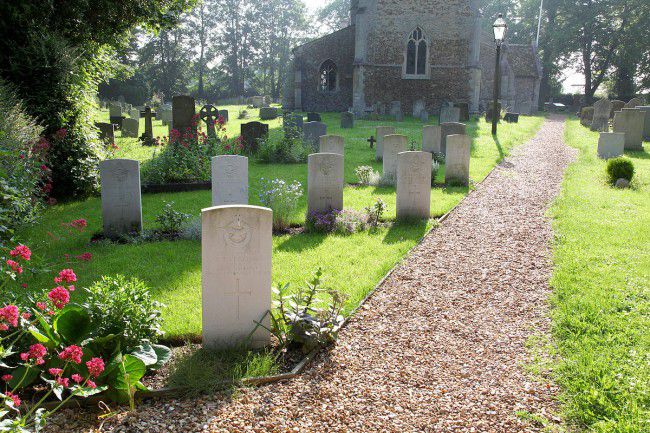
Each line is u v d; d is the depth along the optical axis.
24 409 4.00
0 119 9.90
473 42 39.41
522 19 67.50
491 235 9.46
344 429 3.98
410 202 10.40
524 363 4.96
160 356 4.73
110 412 4.05
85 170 13.00
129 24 16.02
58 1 13.59
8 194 8.18
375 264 7.79
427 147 18.02
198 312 5.98
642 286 6.62
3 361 4.29
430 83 40.28
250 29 85.50
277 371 4.79
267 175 15.37
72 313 4.36
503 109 42.72
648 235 8.95
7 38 12.39
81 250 8.56
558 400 4.32
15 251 4.20
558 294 6.50
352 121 30.39
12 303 4.68
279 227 10.14
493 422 4.07
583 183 14.05
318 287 6.72
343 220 9.81
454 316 6.07
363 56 39.50
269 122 36.03
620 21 59.50
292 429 3.96
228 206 5.10
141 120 38.91
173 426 3.94
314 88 43.78
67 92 12.97
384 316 6.07
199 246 8.84
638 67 60.94
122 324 4.60
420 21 39.50
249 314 5.25
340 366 4.92
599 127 28.98
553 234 9.36
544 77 64.00
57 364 4.16
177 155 14.56
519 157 19.55
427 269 7.70
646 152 19.67
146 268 7.57
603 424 3.85
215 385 4.46
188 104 17.34
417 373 4.82
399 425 4.04
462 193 13.16
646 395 4.20
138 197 9.49
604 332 5.47
